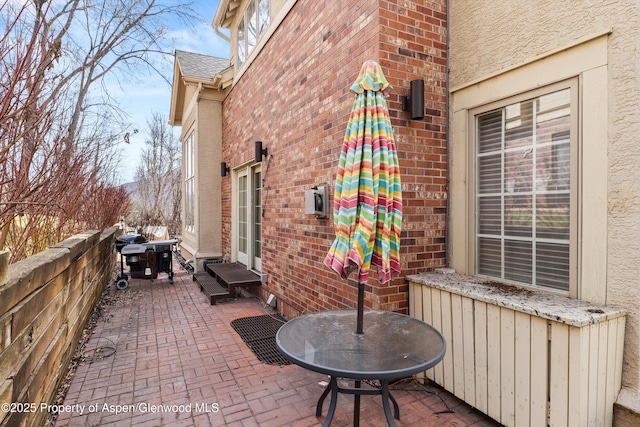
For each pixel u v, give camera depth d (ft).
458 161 10.91
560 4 8.09
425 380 10.07
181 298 20.22
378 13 10.25
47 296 8.31
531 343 7.15
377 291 10.24
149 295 20.95
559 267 8.31
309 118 14.03
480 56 10.16
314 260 13.78
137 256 23.30
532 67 8.75
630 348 6.90
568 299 7.76
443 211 11.26
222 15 26.30
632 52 6.88
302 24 14.57
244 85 22.49
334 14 12.37
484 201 10.31
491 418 8.36
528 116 8.99
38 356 7.62
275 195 17.47
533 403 7.12
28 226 11.69
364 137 7.48
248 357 12.15
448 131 11.23
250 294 20.97
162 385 10.24
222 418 8.63
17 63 7.55
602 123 7.34
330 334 7.54
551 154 8.45
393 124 10.43
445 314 9.22
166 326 15.34
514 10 9.16
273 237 17.78
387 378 5.65
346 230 7.33
